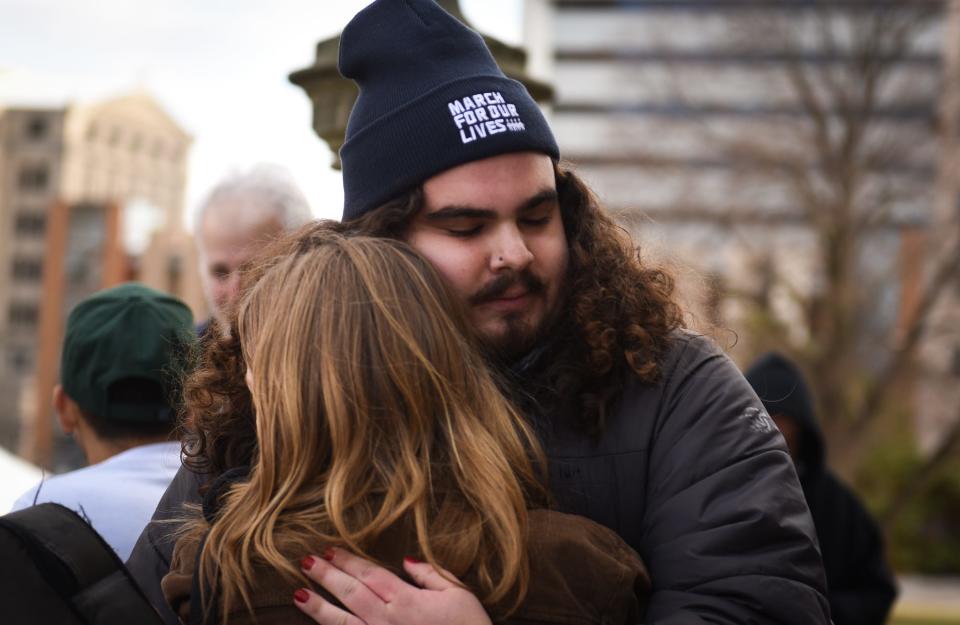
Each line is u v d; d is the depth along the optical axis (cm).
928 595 2288
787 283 1914
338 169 275
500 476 139
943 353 1948
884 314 1920
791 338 1881
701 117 2014
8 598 142
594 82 4741
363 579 135
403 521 138
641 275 172
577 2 4756
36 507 151
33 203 6650
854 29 1927
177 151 7650
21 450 4716
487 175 161
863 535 366
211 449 169
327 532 138
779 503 150
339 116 271
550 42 4744
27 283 6631
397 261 150
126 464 227
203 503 154
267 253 173
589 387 162
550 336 169
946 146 1898
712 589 146
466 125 162
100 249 4834
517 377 166
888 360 1906
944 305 1919
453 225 161
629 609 144
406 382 141
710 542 148
